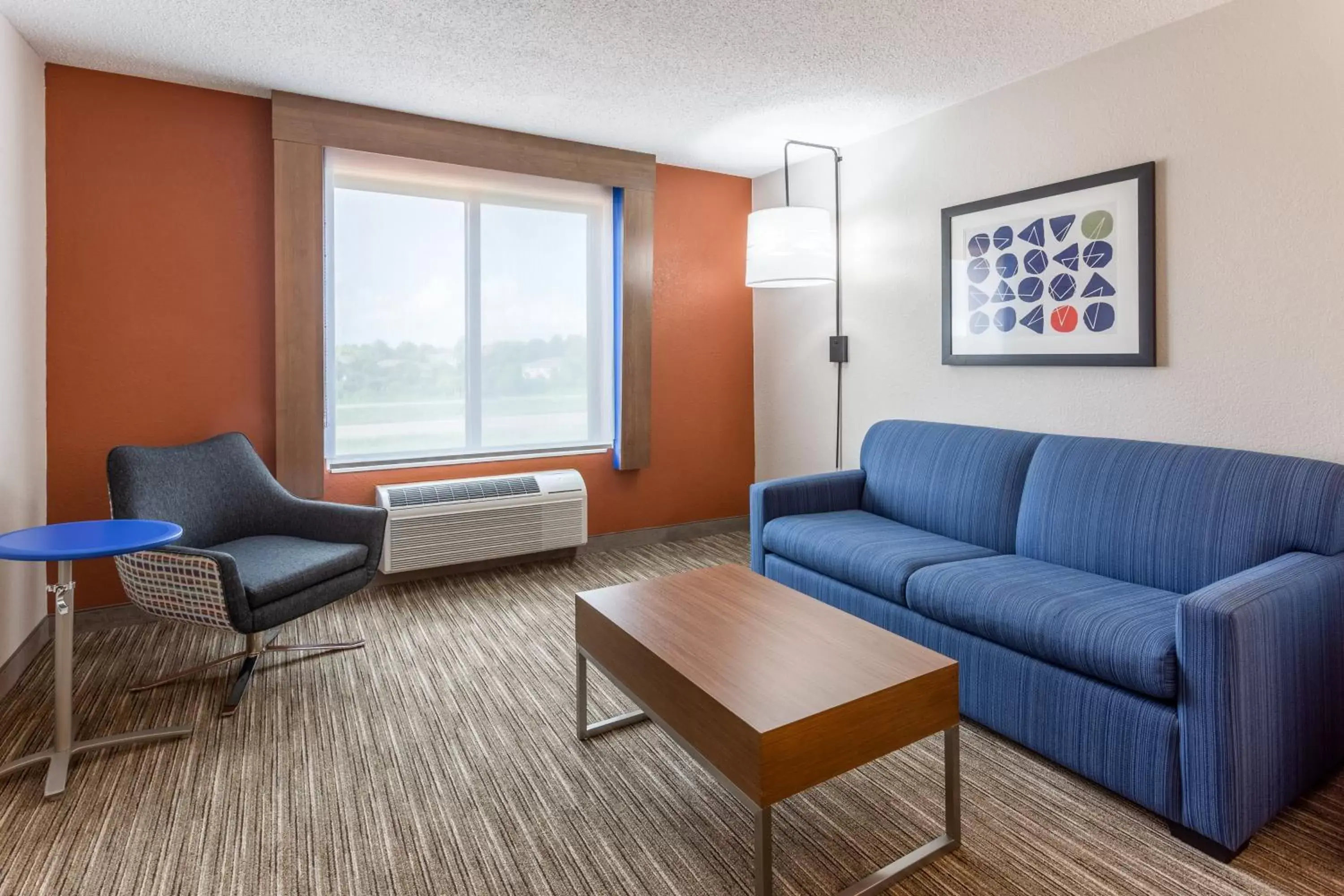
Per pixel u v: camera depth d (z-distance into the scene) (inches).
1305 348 87.6
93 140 114.6
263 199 127.3
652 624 76.1
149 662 106.0
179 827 68.6
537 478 153.2
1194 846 65.2
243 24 100.0
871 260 148.5
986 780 76.9
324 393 131.3
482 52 109.0
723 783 58.5
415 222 142.9
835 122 139.2
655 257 168.9
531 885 61.4
